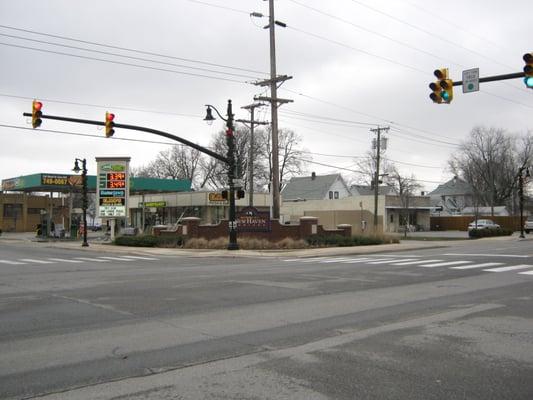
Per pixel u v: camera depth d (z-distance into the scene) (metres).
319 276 16.50
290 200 75.94
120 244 37.09
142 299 11.72
